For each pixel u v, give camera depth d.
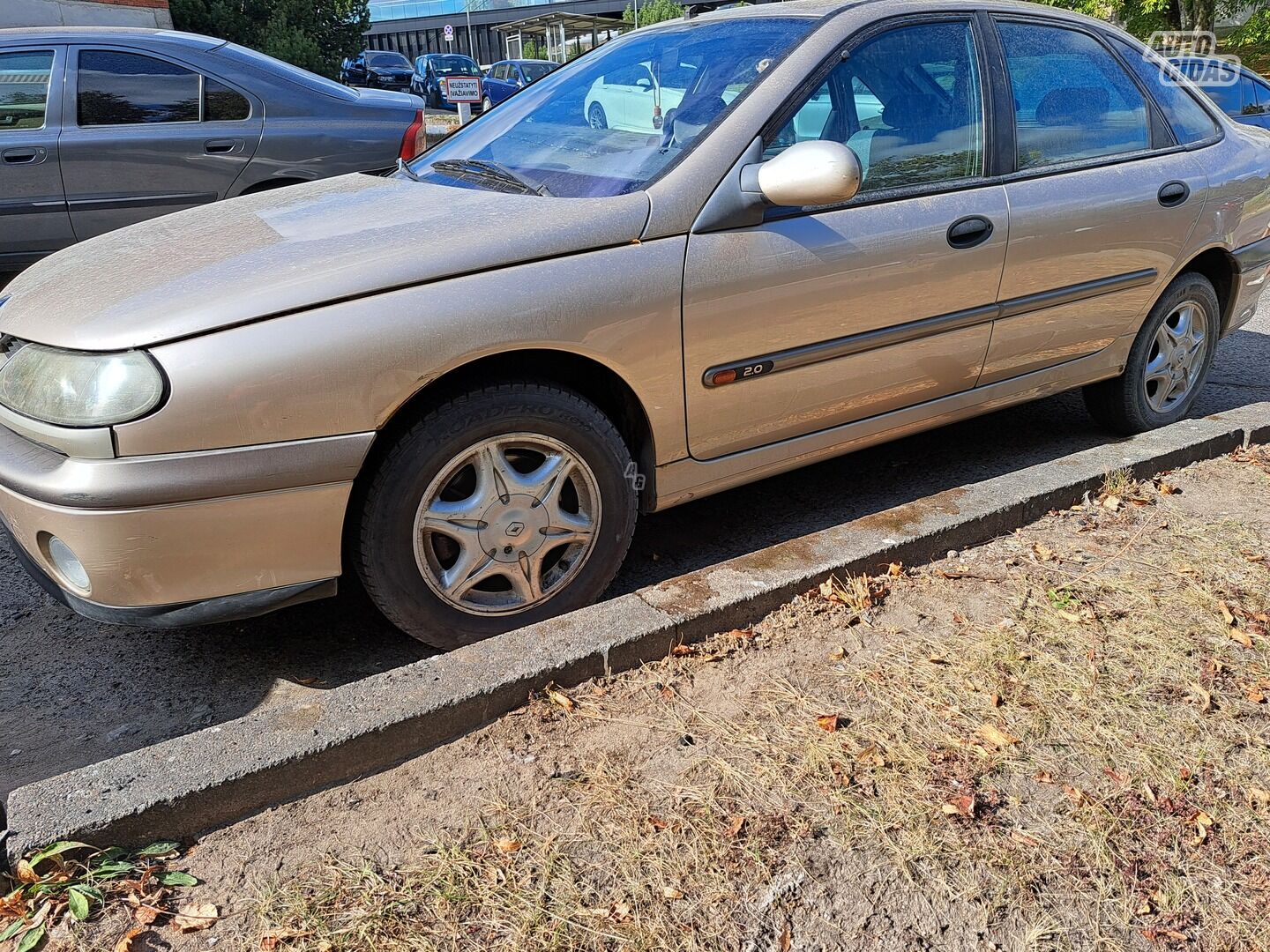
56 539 2.23
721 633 2.61
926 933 1.77
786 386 2.92
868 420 3.22
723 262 2.70
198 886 1.86
